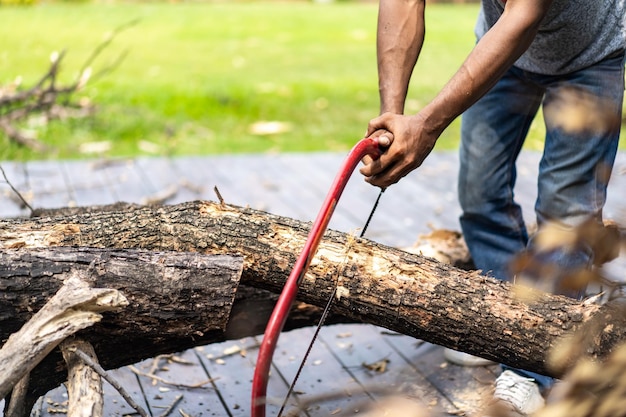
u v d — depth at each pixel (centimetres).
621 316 252
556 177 294
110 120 762
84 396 231
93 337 250
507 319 256
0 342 248
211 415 311
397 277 260
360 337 375
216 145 734
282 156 664
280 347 365
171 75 927
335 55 1092
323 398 242
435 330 261
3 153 671
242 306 292
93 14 1200
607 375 211
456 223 520
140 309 247
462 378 334
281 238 266
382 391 237
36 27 1016
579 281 254
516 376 299
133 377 335
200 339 273
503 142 321
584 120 275
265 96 862
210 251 267
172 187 568
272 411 310
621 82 295
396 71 286
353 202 558
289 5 1578
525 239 336
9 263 243
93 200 549
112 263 248
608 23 288
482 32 323
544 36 288
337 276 261
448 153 674
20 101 626
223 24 1288
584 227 268
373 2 1683
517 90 315
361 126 799
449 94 251
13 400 242
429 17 1326
